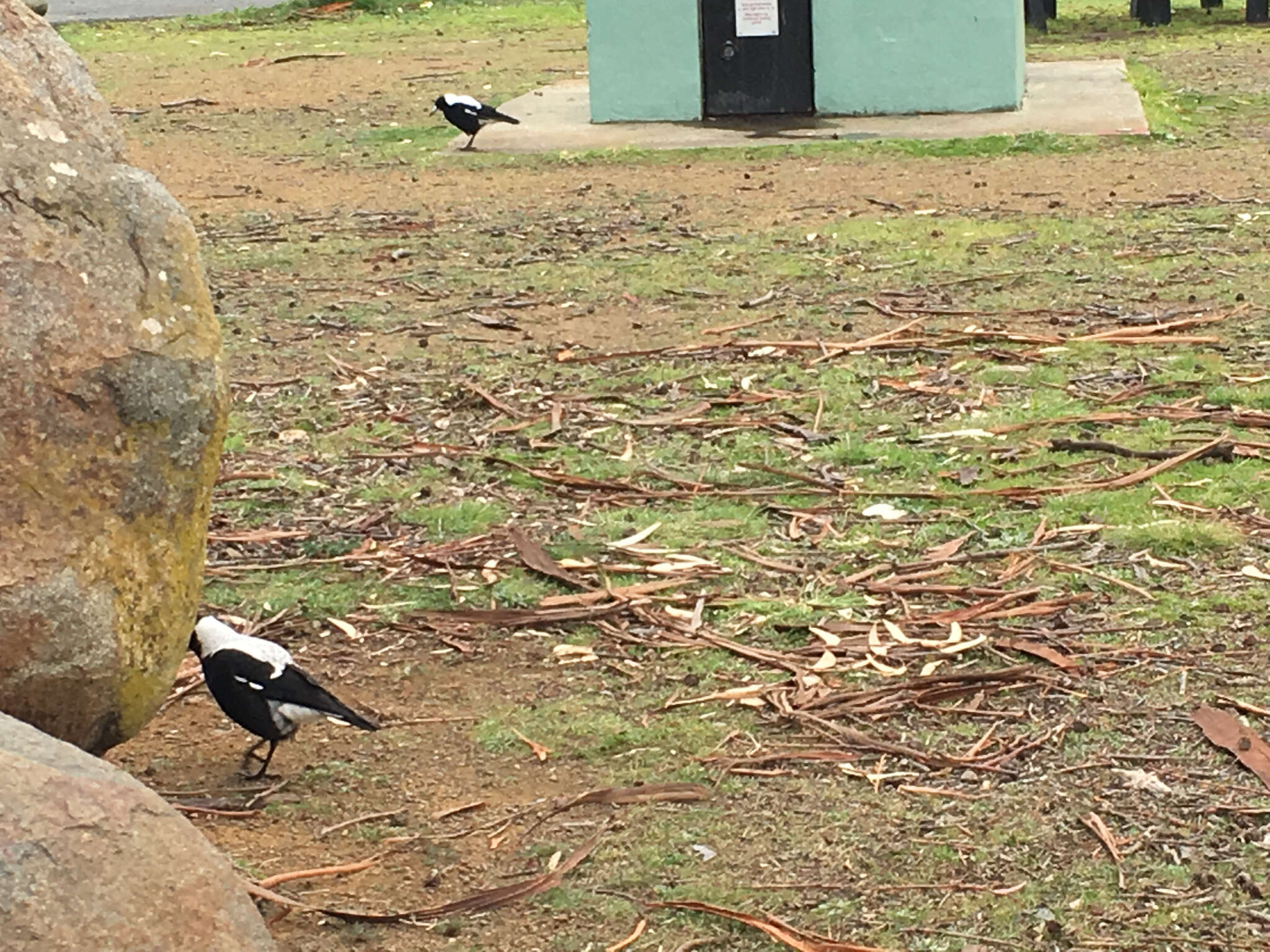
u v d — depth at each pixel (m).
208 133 18.95
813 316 10.74
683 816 5.20
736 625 6.50
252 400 9.42
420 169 16.50
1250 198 13.74
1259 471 7.82
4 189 4.45
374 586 6.97
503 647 6.42
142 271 4.63
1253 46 23.91
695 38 17.98
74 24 30.72
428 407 9.22
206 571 7.14
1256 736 5.54
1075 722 5.66
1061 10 30.94
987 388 9.18
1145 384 9.09
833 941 4.55
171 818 3.26
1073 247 12.32
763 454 8.30
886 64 17.86
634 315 10.96
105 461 4.52
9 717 3.40
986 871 4.87
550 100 20.23
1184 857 4.89
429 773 5.53
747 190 14.88
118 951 3.07
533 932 4.64
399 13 31.64
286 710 5.31
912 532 7.31
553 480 8.03
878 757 5.52
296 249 13.17
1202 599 6.55
